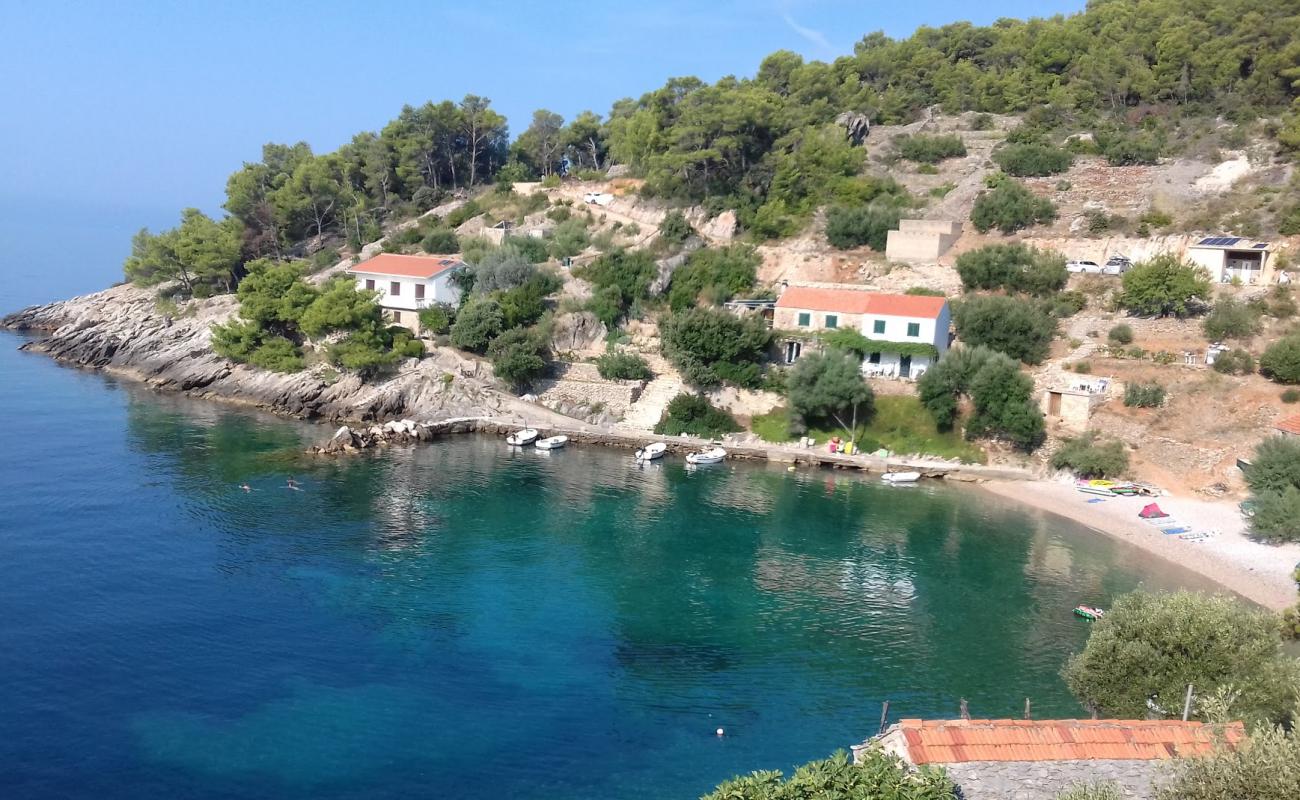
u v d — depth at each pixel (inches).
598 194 6353.3
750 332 4303.6
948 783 1157.1
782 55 7529.5
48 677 1956.2
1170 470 3528.5
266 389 4638.3
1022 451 3848.4
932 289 4771.2
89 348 5526.6
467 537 2903.5
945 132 6550.2
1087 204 5236.2
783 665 2118.6
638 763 1718.8
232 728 1797.5
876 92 7278.5
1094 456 3604.8
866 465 3875.5
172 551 2664.9
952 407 3941.9
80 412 4266.7
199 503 3093.0
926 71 7273.6
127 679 1962.4
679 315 4456.2
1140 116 6151.6
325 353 4744.1
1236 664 1520.7
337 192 6973.4
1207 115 5905.5
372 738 1777.8
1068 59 6860.2
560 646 2181.3
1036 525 3198.8
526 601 2432.3
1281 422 3321.9
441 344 4800.7
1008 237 5073.8
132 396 4667.8
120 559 2591.0
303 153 7470.5
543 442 4084.6
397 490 3356.3
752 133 5999.0
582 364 4613.7
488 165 7736.2
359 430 4138.8
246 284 4911.4
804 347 4352.9
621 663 2110.0
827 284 4918.8
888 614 2422.5
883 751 1262.3
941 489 3631.9
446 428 4269.2
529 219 6254.9
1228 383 3705.7
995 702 1959.9
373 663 2069.4
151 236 6422.2
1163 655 1565.0
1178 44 6279.5
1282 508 2893.7
